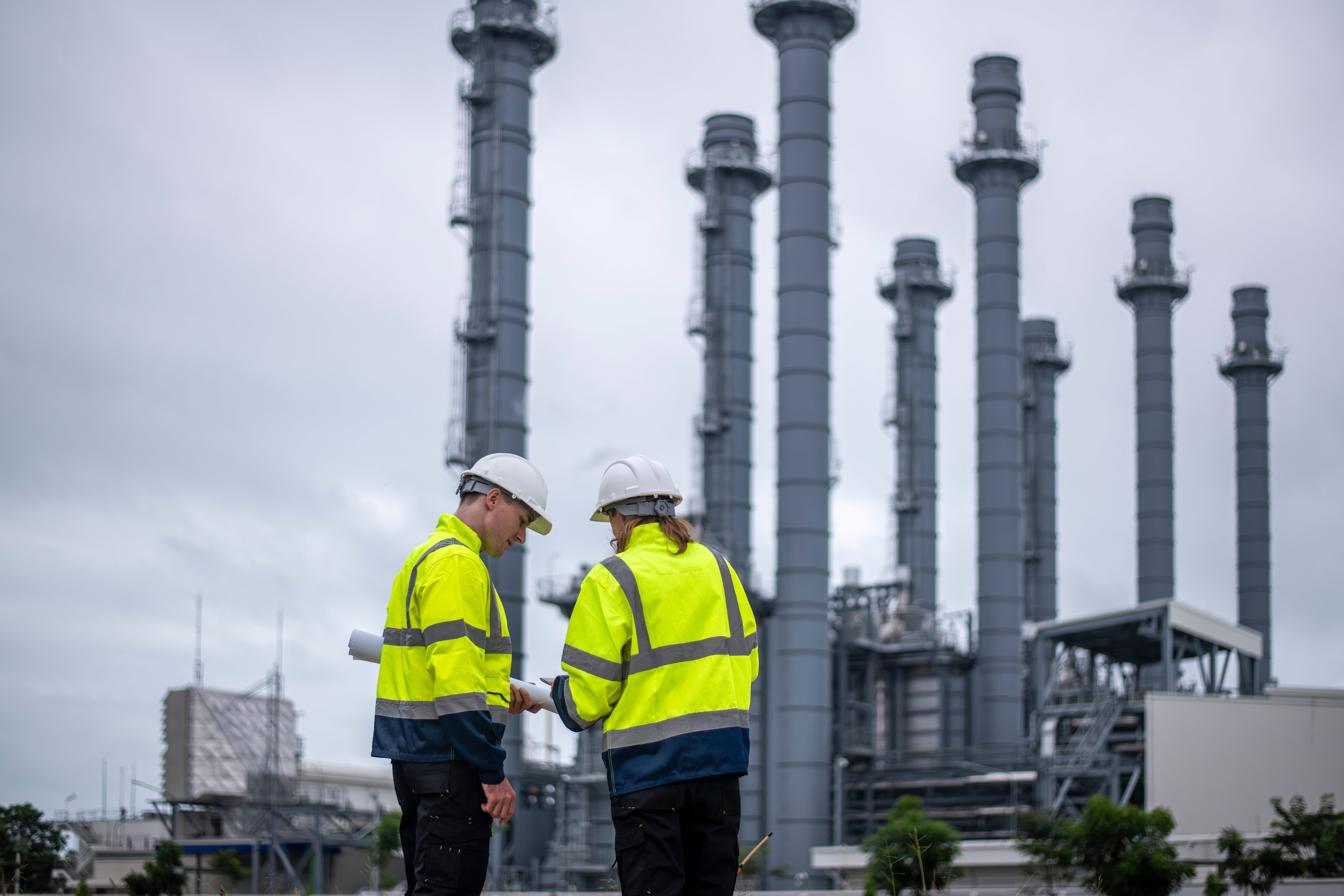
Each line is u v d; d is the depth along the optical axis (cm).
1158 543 10106
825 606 7206
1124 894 3741
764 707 7538
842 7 7406
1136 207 10675
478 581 624
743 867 625
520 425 7506
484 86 7700
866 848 3562
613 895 916
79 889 2309
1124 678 7894
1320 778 5706
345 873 7444
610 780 603
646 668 598
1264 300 11131
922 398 10269
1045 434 11312
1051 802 6912
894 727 8750
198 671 8125
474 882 621
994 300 8875
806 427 7212
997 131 8988
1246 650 7256
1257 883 4056
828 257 7356
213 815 7706
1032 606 11019
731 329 8825
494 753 612
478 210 7612
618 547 645
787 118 7394
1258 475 10894
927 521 10119
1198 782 5738
